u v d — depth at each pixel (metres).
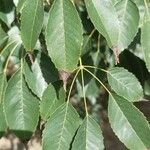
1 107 0.43
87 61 0.49
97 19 0.37
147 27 0.41
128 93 0.42
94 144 0.40
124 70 0.42
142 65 0.53
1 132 0.44
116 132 0.41
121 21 0.41
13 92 0.43
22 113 0.43
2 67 0.46
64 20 0.37
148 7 0.41
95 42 0.51
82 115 0.53
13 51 0.46
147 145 0.40
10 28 0.48
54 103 0.42
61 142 0.40
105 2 0.37
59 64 0.37
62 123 0.40
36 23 0.38
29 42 0.38
